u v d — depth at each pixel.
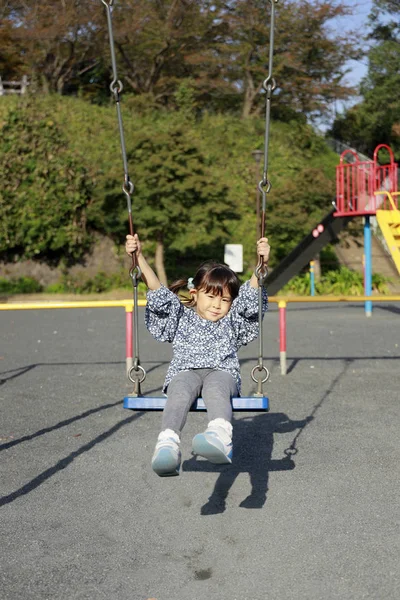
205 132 32.47
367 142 43.38
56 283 25.80
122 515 3.92
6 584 3.08
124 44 33.81
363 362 9.38
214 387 3.64
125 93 36.06
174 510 3.99
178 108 37.00
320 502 4.08
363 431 5.70
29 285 25.20
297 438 5.51
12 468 4.81
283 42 35.94
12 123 25.77
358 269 27.59
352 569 3.20
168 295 3.99
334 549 3.42
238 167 30.50
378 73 35.78
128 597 2.95
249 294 3.97
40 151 25.72
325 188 23.97
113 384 8.00
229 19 34.53
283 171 30.53
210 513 3.94
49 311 20.12
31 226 25.20
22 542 3.55
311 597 2.93
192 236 22.75
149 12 32.78
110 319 17.23
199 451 3.27
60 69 34.62
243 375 8.48
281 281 18.34
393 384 7.76
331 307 19.78
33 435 5.71
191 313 4.03
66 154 26.16
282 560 3.31
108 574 3.18
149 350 11.02
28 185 25.47
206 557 3.36
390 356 9.91
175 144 22.36
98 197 24.95
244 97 37.88
